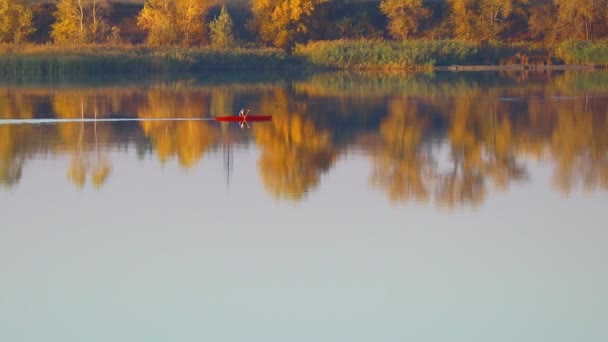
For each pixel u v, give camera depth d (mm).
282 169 104625
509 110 157625
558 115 150500
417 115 152000
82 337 58406
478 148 120000
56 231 78938
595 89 193875
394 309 62531
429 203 89062
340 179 99438
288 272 69000
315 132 133250
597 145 121312
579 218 83250
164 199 89875
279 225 80875
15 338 58188
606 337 58406
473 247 75062
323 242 76062
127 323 60375
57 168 103875
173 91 191250
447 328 59844
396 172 103875
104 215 84062
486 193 93188
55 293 65062
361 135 130750
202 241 76312
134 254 73062
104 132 131000
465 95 182875
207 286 66375
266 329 59594
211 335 58781
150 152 115000
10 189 93562
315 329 59625
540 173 103062
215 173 101938
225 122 143250
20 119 143250
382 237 77438
